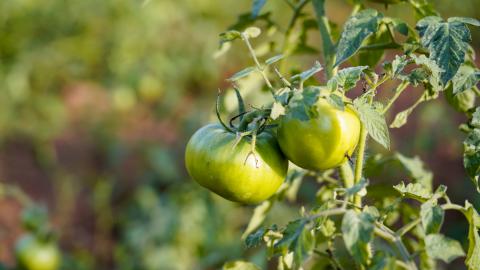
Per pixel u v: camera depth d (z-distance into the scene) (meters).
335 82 1.53
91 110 7.24
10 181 6.09
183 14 7.86
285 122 1.62
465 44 1.58
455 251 1.54
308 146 1.60
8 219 5.52
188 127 6.16
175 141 6.68
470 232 1.62
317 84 2.16
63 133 6.84
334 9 9.09
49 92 7.43
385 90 5.11
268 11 2.32
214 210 4.58
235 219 4.71
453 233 4.86
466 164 1.66
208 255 4.19
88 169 6.31
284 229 1.56
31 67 7.34
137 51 7.72
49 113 6.90
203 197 4.64
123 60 7.62
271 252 1.73
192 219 4.53
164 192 5.72
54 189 6.06
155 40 7.76
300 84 1.52
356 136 1.62
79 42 7.76
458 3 8.10
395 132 6.17
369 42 2.01
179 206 4.74
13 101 6.89
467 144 1.65
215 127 1.76
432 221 1.56
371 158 2.24
